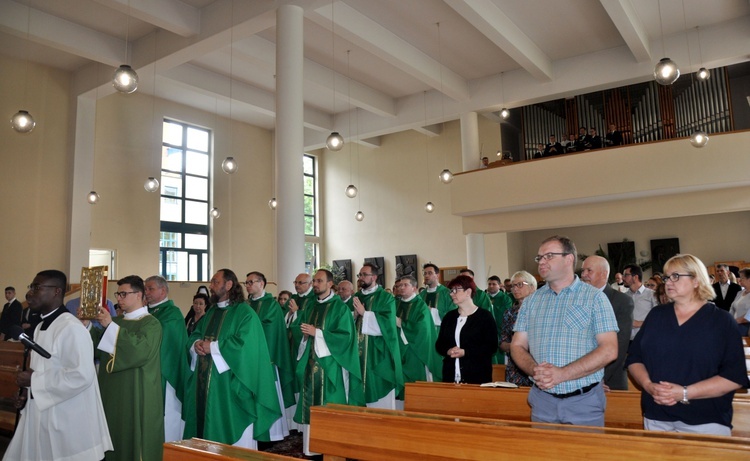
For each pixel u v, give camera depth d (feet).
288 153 28.12
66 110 40.88
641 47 35.50
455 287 14.43
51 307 10.89
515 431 8.00
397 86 46.34
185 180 50.16
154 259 46.16
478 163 44.73
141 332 12.98
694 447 6.90
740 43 35.47
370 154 60.39
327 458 9.75
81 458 10.46
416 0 32.76
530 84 42.55
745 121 47.98
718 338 8.59
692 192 36.32
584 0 33.17
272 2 29.63
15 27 31.40
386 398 19.42
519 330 10.00
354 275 59.88
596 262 13.17
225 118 53.57
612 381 12.59
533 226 41.39
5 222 37.27
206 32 32.17
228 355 15.16
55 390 10.16
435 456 8.60
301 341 18.66
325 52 39.99
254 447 16.26
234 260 52.80
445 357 14.56
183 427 16.49
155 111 47.65
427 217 56.03
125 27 34.68
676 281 9.02
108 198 43.52
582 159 37.52
